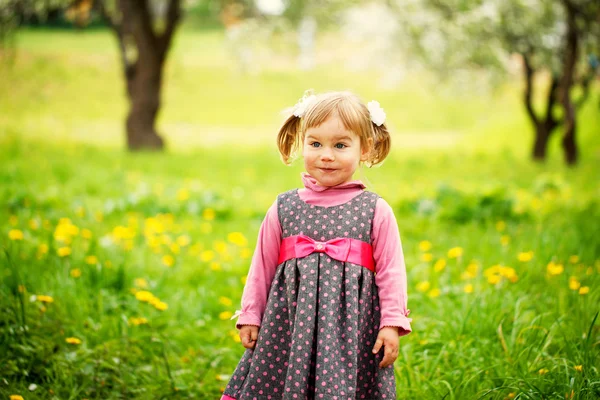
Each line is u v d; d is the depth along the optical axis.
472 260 5.55
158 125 28.50
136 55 17.09
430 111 34.03
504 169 15.12
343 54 39.53
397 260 2.65
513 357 3.38
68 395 3.24
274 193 10.19
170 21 16.91
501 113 29.77
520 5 13.77
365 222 2.68
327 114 2.67
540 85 32.84
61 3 16.70
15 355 3.46
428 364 3.43
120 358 3.51
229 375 3.62
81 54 37.25
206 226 7.25
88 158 14.47
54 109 29.17
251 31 19.00
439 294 4.51
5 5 16.20
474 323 3.77
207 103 33.12
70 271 4.77
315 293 2.59
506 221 7.50
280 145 2.95
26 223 6.62
